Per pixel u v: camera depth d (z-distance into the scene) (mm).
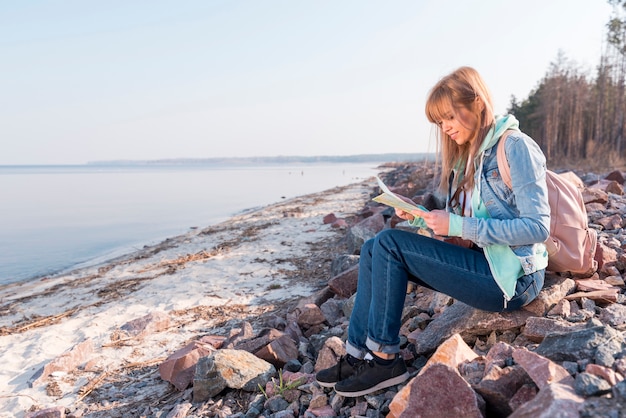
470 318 2840
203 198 32188
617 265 3416
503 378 2115
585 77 48656
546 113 50000
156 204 28000
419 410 2059
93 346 4781
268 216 16469
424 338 2961
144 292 6844
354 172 91875
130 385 3846
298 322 4410
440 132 2699
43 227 18375
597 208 5496
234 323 5180
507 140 2299
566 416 1598
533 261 2381
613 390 1702
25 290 8312
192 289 6727
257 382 3160
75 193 42469
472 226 2283
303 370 3346
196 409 3102
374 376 2514
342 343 3234
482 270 2385
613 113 43594
